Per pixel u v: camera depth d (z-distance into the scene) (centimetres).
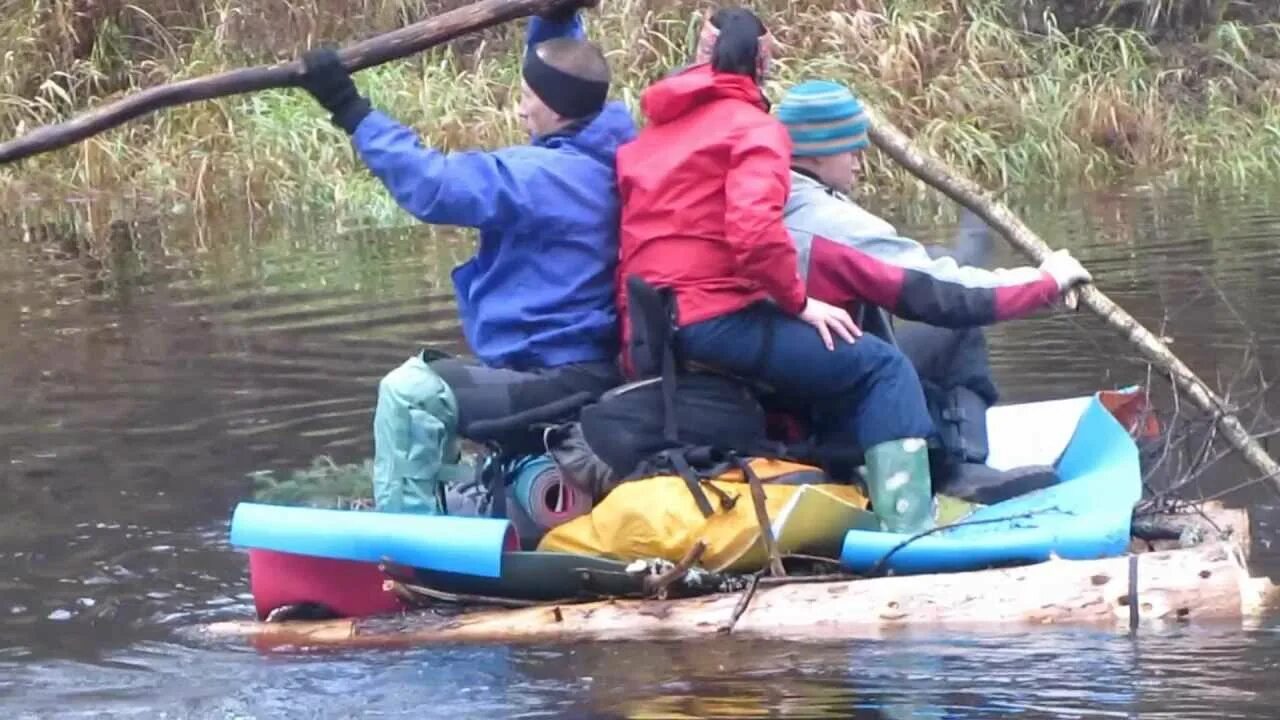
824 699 609
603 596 736
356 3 2359
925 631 684
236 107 2255
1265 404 994
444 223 745
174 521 867
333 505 886
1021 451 862
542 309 764
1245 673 619
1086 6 2558
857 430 759
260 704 630
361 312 1376
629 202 760
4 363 1230
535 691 632
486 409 756
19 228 1959
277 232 1897
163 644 707
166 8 2456
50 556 820
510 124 2197
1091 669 630
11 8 2423
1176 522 785
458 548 721
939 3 2383
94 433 1031
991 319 774
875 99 2250
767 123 730
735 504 734
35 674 670
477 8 763
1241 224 1670
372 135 738
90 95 2375
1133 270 1432
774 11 2347
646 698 618
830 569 755
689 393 752
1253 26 2623
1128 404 884
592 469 752
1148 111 2284
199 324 1351
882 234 759
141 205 2098
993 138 2231
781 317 742
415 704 625
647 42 2284
